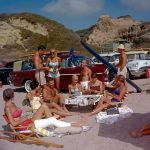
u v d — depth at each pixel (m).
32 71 17.52
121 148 6.79
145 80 19.36
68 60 16.17
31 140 7.68
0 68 24.47
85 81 12.36
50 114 8.66
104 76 15.11
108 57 21.47
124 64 12.25
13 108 8.20
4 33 70.25
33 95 10.77
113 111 9.30
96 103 10.54
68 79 15.82
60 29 76.62
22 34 71.31
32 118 8.57
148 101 11.75
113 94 10.50
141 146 6.79
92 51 14.41
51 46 68.88
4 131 8.09
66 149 7.05
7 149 7.34
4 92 8.12
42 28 75.44
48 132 8.01
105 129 8.30
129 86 16.59
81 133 8.10
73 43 70.75
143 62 21.14
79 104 10.56
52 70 13.95
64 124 8.16
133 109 10.46
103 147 6.96
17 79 18.00
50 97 10.41
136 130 7.88
